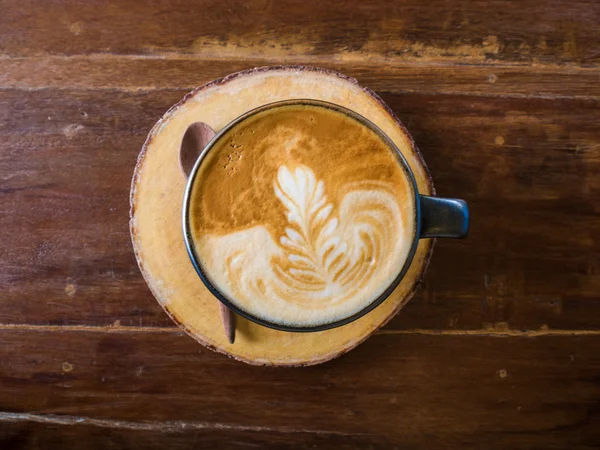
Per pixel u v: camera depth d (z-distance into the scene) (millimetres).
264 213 327
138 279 406
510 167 408
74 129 404
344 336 369
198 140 357
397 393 412
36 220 405
